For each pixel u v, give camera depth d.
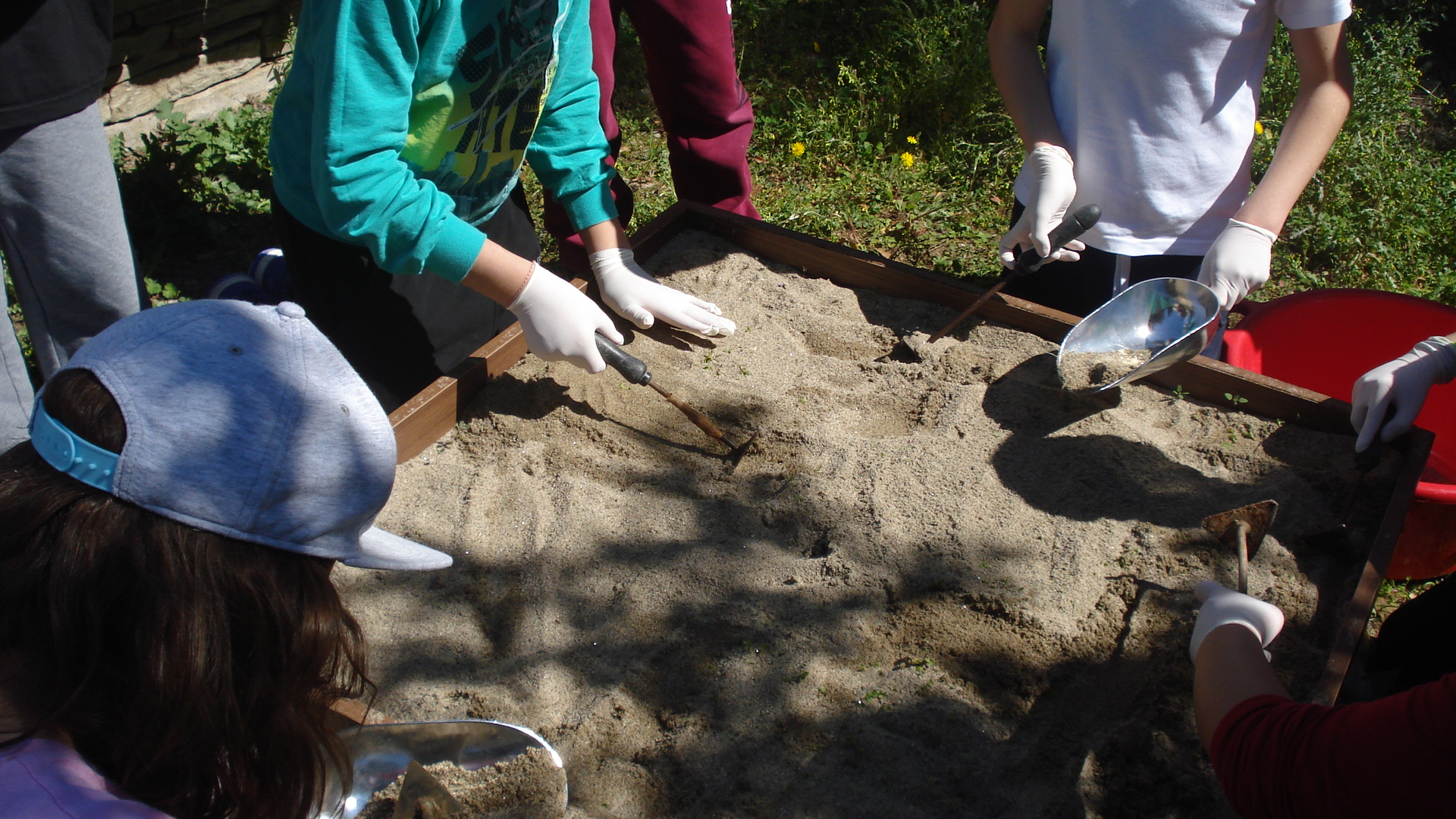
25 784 0.79
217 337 0.88
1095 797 1.56
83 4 2.29
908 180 4.48
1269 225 2.26
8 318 2.39
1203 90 2.30
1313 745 1.09
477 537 2.06
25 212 2.38
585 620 1.90
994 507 2.07
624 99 5.03
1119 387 2.36
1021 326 2.54
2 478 0.83
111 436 0.81
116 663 0.82
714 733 1.70
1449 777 0.97
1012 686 1.76
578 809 1.60
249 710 0.88
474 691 1.78
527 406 2.36
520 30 2.02
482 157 2.27
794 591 1.93
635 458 2.25
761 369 2.51
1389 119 4.64
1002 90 2.61
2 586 0.80
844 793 1.60
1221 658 1.41
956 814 1.56
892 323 2.67
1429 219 4.13
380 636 1.88
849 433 2.32
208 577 0.82
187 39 4.54
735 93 3.38
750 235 2.92
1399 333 2.70
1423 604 2.03
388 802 1.48
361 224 1.87
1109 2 2.26
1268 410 2.24
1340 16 2.20
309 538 0.90
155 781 0.88
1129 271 2.61
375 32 1.69
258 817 0.92
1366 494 2.01
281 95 2.15
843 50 5.51
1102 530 2.01
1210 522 1.94
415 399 2.23
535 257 2.85
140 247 3.81
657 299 2.47
